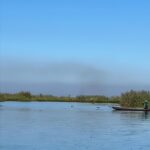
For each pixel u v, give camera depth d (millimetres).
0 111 88125
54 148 37094
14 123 59281
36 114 79938
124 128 54094
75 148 37188
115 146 38625
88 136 45125
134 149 37344
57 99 158500
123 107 94750
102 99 146875
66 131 49625
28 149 36562
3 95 154375
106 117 73312
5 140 41500
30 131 49094
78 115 78375
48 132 48312
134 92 96625
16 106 113812
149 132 49625
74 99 154625
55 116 74812
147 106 90938
